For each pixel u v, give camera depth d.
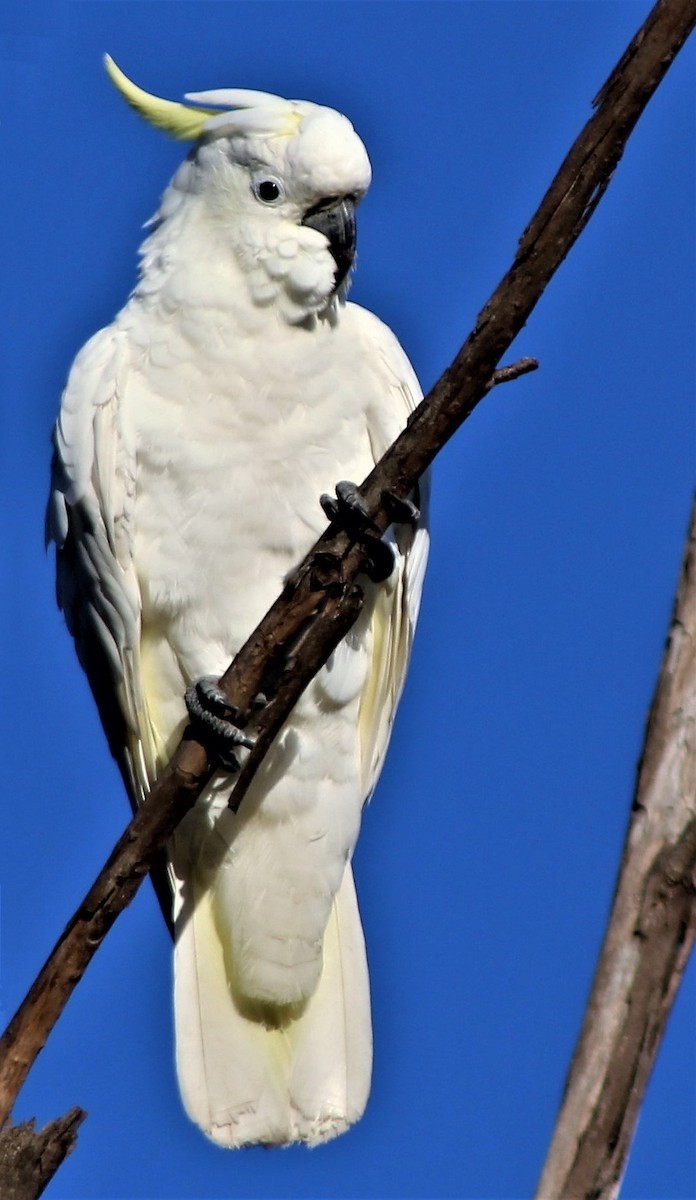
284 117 10.36
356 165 10.23
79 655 11.62
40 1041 7.93
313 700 10.92
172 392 10.52
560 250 7.73
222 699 8.75
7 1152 6.91
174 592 10.70
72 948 8.12
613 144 7.57
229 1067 11.20
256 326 10.47
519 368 8.25
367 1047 11.23
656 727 5.95
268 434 10.57
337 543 8.65
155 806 8.64
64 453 10.58
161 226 10.85
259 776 11.06
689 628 5.95
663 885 5.87
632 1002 5.88
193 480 10.55
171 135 10.96
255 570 10.71
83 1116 7.05
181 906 11.40
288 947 11.29
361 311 11.00
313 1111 11.11
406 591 11.02
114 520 10.53
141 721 10.91
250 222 10.38
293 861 11.27
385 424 10.80
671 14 7.43
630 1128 5.85
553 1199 5.84
